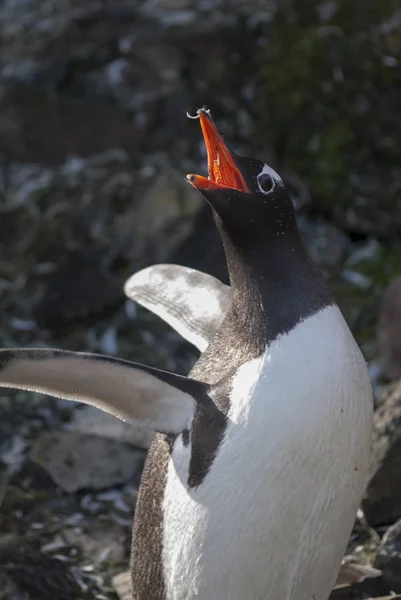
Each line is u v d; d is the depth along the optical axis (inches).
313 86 541.3
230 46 592.1
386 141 529.7
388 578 267.4
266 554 198.5
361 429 199.3
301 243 210.4
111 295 496.7
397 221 527.5
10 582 281.9
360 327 472.7
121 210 542.0
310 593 209.2
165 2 653.9
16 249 547.5
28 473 366.0
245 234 203.3
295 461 191.3
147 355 466.6
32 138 609.9
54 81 616.4
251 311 203.0
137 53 609.9
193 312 251.4
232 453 194.1
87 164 583.8
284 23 554.6
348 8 535.5
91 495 358.0
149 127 593.3
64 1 693.9
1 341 478.9
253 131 566.9
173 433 206.7
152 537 215.9
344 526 205.6
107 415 405.7
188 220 510.6
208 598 205.0
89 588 301.4
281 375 192.4
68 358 200.1
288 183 552.1
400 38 522.3
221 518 196.7
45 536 330.3
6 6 715.4
